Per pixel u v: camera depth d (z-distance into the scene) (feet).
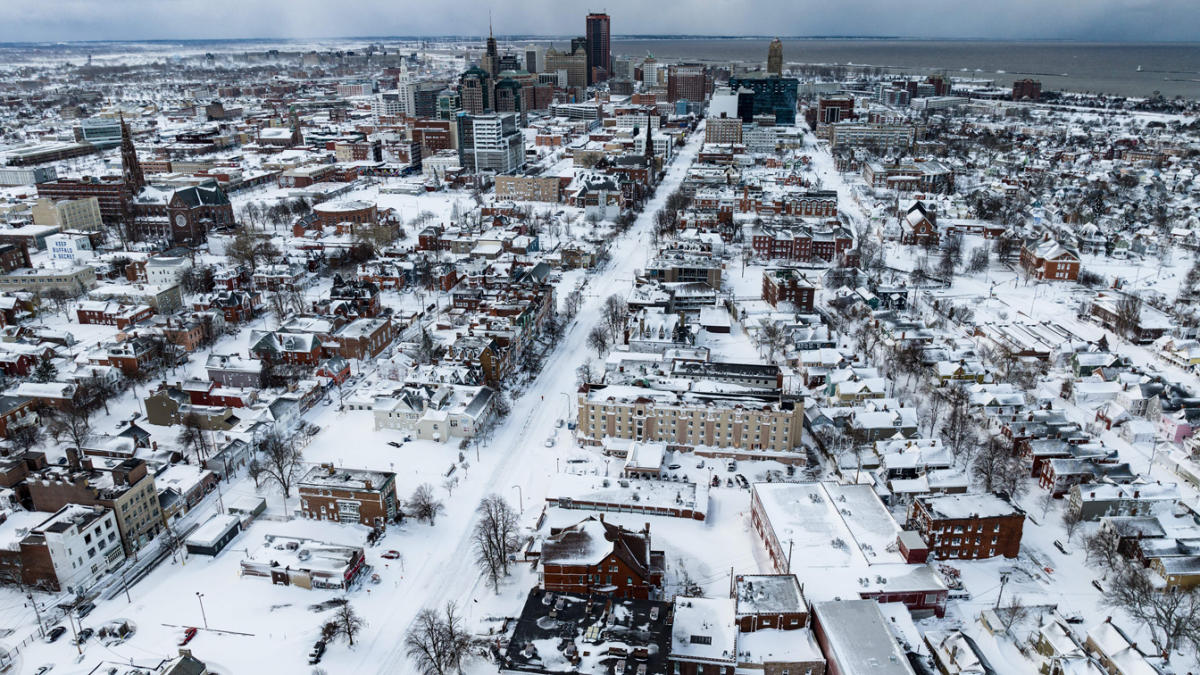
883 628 429.79
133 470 540.93
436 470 639.35
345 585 500.74
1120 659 421.18
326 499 568.41
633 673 384.47
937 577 483.10
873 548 511.40
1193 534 527.81
